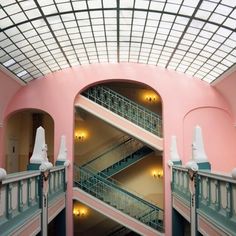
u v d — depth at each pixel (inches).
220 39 631.2
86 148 983.0
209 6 531.5
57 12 570.6
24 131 949.8
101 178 816.3
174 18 596.1
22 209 340.8
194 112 795.4
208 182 375.6
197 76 807.7
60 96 794.8
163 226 753.6
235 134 786.2
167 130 784.3
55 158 771.4
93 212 955.3
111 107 839.7
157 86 805.9
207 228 367.2
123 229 946.7
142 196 954.1
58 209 598.9
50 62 757.9
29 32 613.3
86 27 646.5
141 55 780.6
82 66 810.2
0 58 657.6
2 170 262.8
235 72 684.7
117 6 569.6
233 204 295.0
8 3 508.7
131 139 976.9
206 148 780.6
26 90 795.4
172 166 684.1
